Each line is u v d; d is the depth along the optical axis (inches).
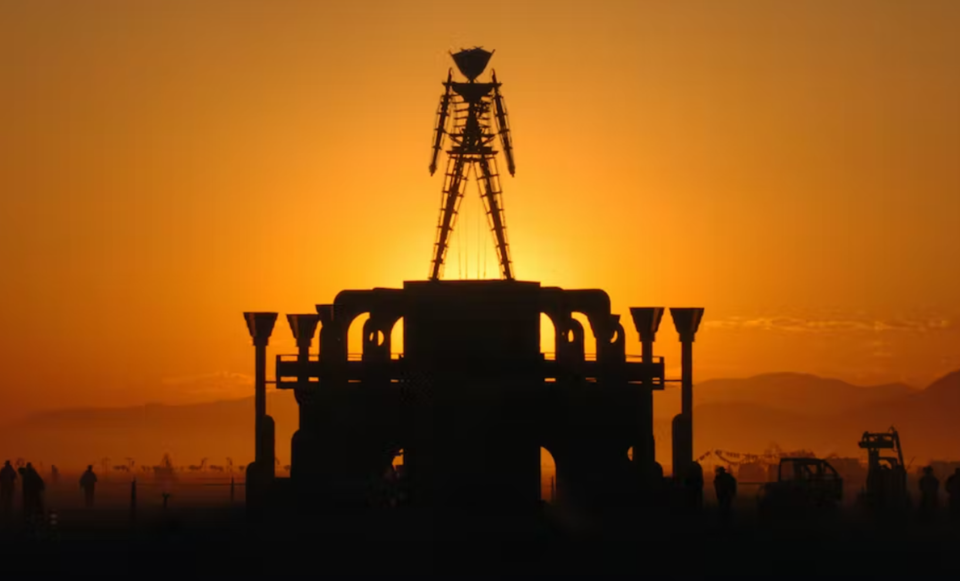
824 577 7509.8
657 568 7854.3
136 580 7445.9
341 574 7608.3
